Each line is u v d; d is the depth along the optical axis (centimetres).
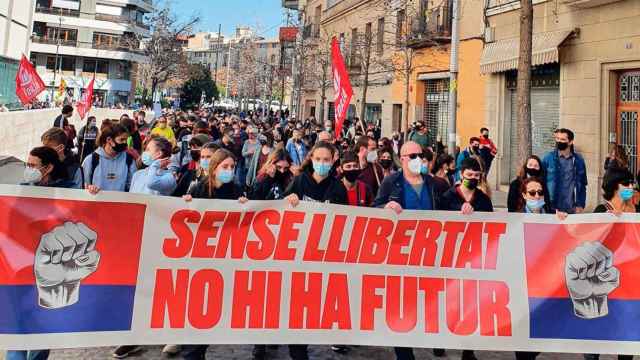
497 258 422
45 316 363
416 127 1367
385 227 423
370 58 2414
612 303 416
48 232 371
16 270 361
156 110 2931
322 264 415
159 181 479
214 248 405
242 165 1058
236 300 402
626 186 450
